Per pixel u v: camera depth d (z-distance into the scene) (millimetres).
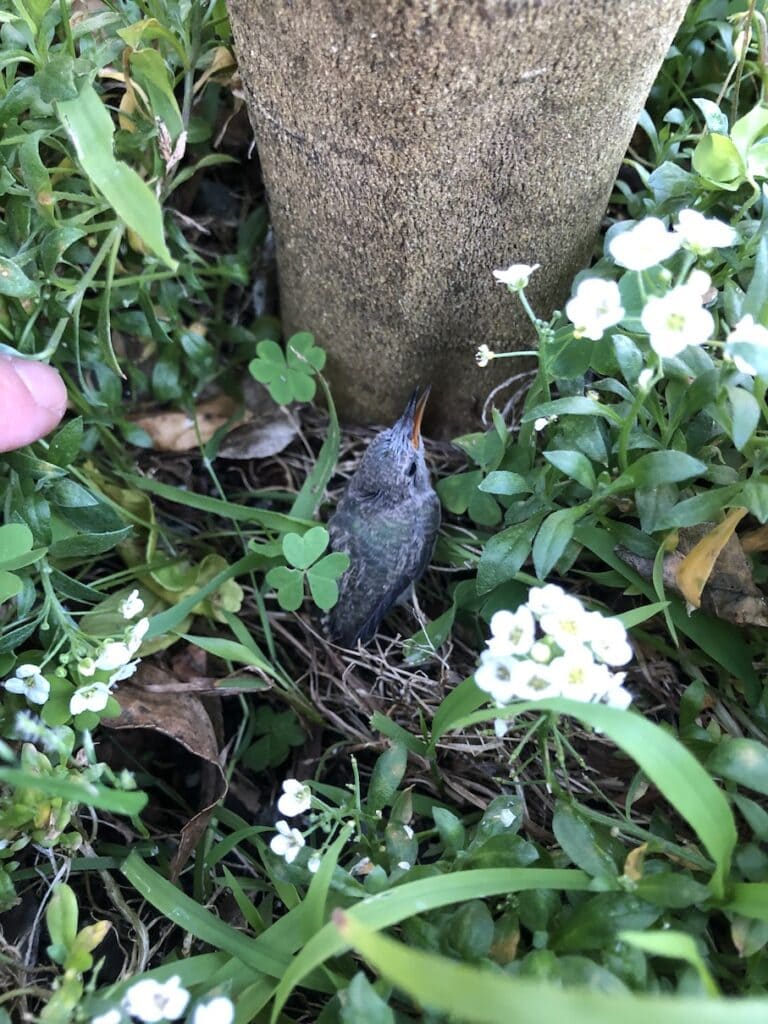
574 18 138
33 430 173
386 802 160
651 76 159
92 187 172
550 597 135
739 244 172
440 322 200
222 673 206
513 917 142
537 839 175
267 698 212
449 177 165
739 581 172
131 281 189
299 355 213
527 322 202
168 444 235
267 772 207
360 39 143
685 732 163
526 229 179
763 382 148
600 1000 95
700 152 164
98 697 163
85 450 215
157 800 201
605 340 169
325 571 186
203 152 224
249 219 238
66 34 169
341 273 198
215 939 150
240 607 215
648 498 161
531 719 183
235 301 250
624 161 198
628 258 132
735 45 188
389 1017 121
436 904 127
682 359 157
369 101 153
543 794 181
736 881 141
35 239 179
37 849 172
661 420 166
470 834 172
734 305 156
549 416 167
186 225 238
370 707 201
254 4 149
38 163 162
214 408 239
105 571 217
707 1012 94
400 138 158
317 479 216
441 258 184
